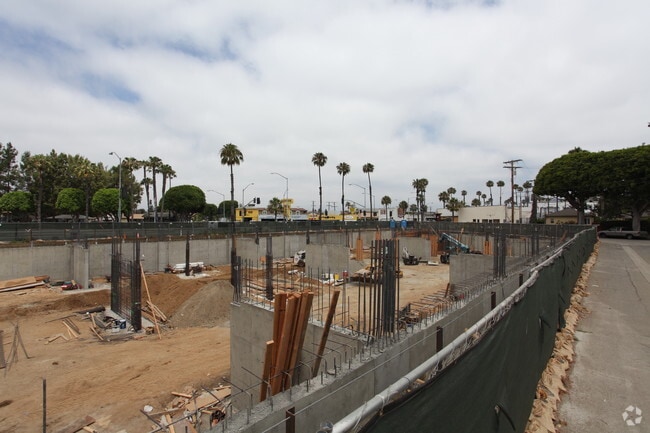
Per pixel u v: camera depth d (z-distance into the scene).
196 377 12.84
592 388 6.57
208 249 36.50
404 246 40.22
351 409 4.86
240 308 10.85
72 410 10.94
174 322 20.44
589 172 51.88
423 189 100.38
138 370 13.80
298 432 4.20
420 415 2.55
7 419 10.66
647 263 23.59
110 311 21.95
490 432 3.54
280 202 112.12
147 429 9.94
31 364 14.72
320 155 78.00
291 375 6.57
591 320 10.72
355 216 100.81
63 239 32.09
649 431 5.31
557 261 8.80
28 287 25.92
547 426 5.23
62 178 68.88
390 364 5.57
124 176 78.50
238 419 3.84
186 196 76.00
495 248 11.35
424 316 7.20
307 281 26.12
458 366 2.99
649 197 49.06
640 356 7.99
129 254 31.08
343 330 7.94
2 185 78.06
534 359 5.75
